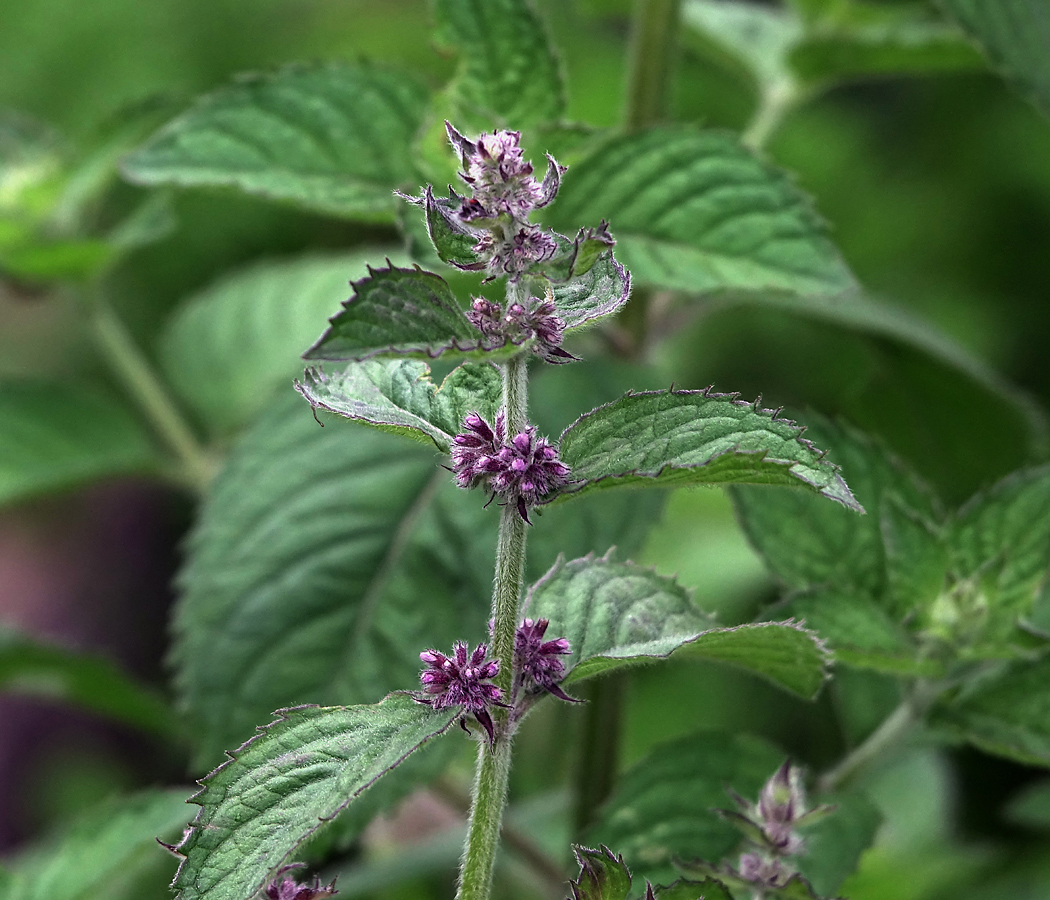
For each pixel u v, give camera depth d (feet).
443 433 1.98
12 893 2.18
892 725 2.25
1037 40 2.32
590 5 2.93
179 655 2.33
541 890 2.50
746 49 2.91
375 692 2.29
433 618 2.31
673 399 1.97
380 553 2.33
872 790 2.85
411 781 2.24
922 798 2.85
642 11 2.41
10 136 2.90
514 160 1.94
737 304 2.51
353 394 1.99
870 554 2.24
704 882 2.02
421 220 2.20
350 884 2.46
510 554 1.97
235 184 2.30
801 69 2.72
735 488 2.24
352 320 1.90
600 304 1.97
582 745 2.41
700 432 1.96
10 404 2.75
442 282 1.92
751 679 3.28
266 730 1.96
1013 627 2.19
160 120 2.69
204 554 2.36
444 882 2.81
